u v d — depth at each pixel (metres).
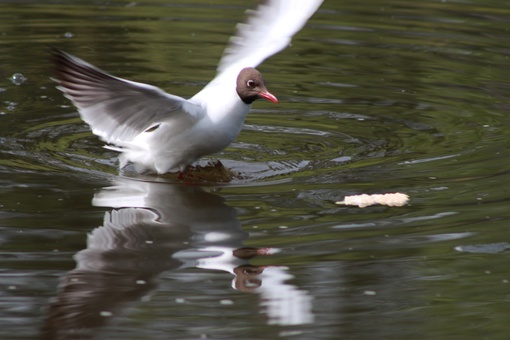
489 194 10.21
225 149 12.14
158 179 10.80
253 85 10.80
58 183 10.47
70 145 12.08
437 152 11.92
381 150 12.09
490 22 18.98
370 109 14.04
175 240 8.88
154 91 9.27
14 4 19.84
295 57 16.69
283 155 11.91
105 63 15.81
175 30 18.14
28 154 11.57
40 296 7.71
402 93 14.79
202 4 20.12
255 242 8.86
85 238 8.85
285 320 7.44
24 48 16.64
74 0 20.33
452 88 15.03
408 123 13.35
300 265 8.41
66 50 16.50
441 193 10.28
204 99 10.84
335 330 7.33
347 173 11.09
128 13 19.27
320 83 15.30
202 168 11.25
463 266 8.47
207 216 9.51
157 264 8.34
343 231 9.18
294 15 12.07
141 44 17.14
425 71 15.89
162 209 9.70
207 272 8.22
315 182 10.73
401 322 7.50
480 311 7.69
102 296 7.75
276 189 10.48
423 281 8.16
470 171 11.05
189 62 16.19
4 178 10.55
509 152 11.81
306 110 14.00
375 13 19.64
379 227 9.30
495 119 13.47
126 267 8.24
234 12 19.53
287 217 9.53
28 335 7.13
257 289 7.95
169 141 10.72
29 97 14.16
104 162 11.43
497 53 16.86
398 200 10.03
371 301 7.81
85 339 7.10
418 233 9.14
